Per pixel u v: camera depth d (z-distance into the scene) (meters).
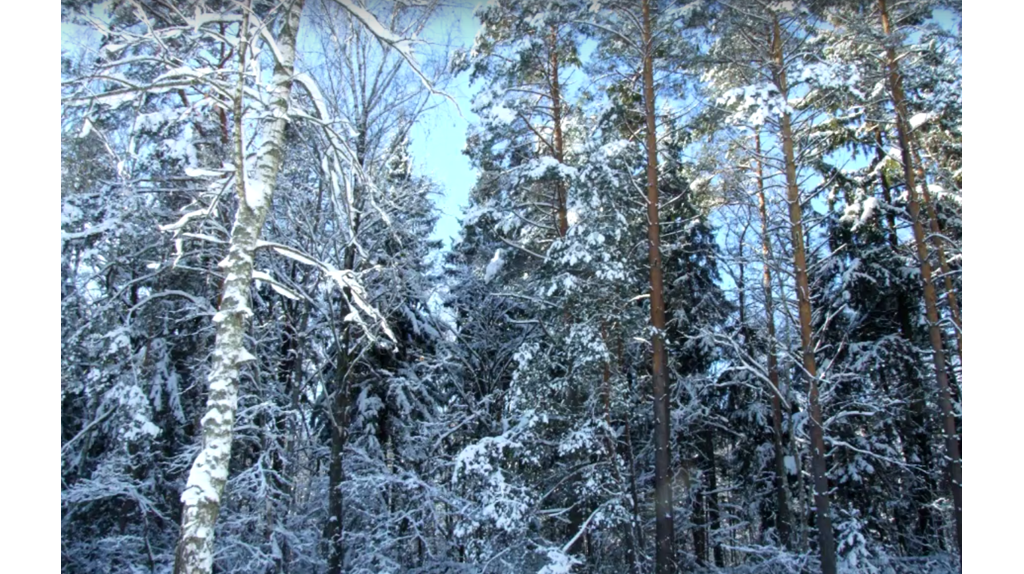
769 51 11.95
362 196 11.67
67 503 11.05
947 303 14.02
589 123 13.73
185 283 13.16
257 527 11.65
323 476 14.20
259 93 6.89
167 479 12.92
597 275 11.22
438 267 19.41
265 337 12.69
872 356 15.09
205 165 11.05
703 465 18.20
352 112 12.03
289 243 11.95
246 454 13.60
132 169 11.55
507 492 10.79
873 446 14.68
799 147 13.12
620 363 12.40
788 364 14.00
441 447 15.82
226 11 7.00
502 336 17.83
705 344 16.66
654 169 12.49
